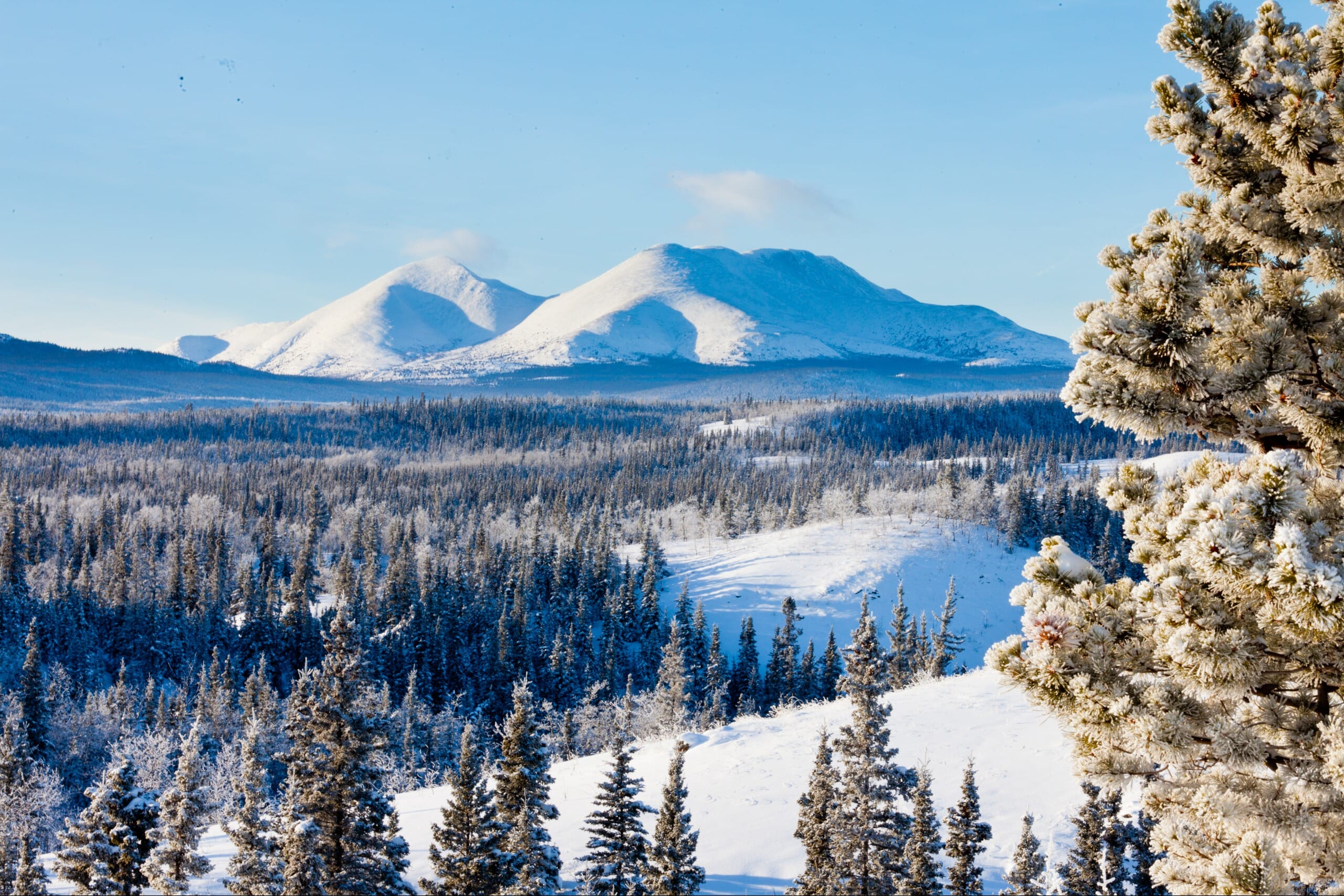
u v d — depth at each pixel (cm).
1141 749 726
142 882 2925
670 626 11500
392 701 9900
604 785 2864
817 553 15950
